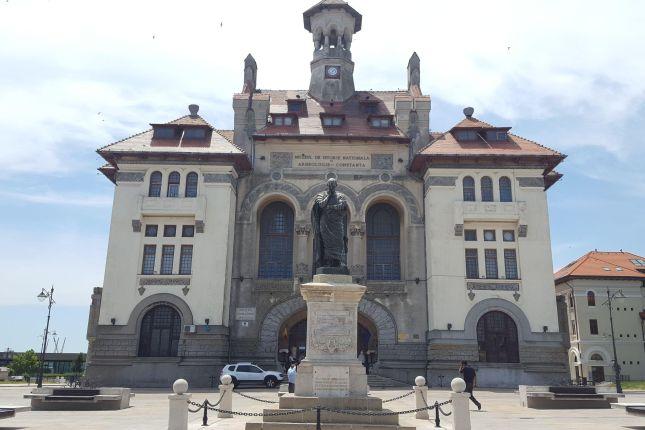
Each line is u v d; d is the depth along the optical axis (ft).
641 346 221.87
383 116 152.56
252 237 141.18
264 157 146.72
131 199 135.33
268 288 137.59
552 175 149.28
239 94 153.89
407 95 168.86
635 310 225.56
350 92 174.91
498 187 137.08
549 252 133.69
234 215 141.38
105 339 127.34
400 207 145.69
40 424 60.54
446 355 127.85
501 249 134.82
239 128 149.38
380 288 138.31
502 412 77.71
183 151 136.56
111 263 131.44
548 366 127.13
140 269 131.44
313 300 59.00
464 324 129.49
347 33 180.86
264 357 133.39
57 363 297.33
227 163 137.49
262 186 144.46
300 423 51.88
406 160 147.23
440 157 136.67
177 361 125.70
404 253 143.43
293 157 146.92
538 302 130.93
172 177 137.69
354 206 143.43
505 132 145.38
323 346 57.67
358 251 140.56
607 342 222.07
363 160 147.23
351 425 51.24
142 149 137.80
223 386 67.97
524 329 129.39
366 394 56.54
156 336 129.59
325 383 56.24
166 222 135.03
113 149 137.39
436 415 58.54
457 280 131.95
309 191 144.36
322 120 152.76
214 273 131.13
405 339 134.92
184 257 133.59
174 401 52.24
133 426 58.65
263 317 135.85
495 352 129.90
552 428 59.06
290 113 152.35
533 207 136.05
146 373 125.29
